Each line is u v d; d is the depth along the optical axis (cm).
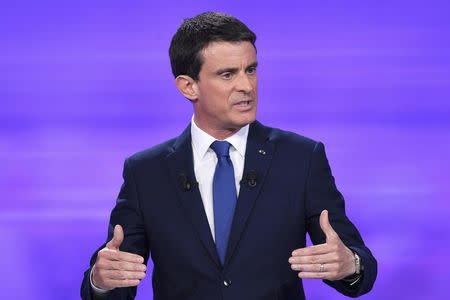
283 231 870
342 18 1536
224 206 877
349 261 808
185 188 884
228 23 853
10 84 1542
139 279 795
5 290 1541
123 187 920
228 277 855
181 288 871
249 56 848
